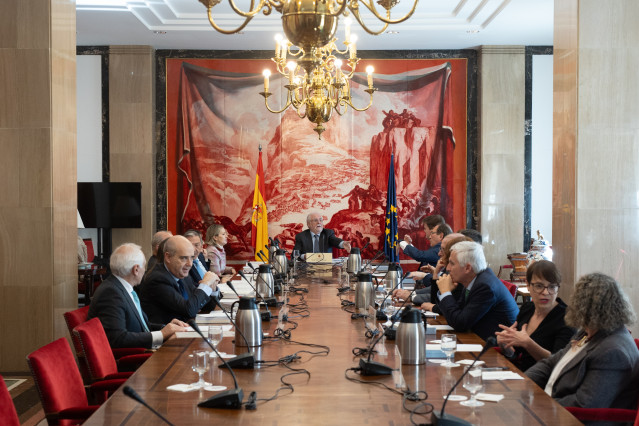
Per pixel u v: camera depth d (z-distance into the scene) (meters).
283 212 11.22
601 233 6.68
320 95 7.44
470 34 10.30
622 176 6.69
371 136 11.21
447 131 11.22
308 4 4.42
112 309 4.48
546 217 11.15
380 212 11.21
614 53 6.66
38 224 6.33
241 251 11.18
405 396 2.77
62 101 6.55
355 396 2.79
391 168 10.95
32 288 6.34
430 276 7.02
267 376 3.13
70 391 3.29
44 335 6.35
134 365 4.13
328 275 7.80
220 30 4.51
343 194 11.21
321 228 9.74
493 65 11.02
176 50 11.16
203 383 2.99
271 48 11.12
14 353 6.38
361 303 5.15
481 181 11.09
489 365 3.36
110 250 10.84
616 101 6.66
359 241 11.22
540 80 11.06
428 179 11.23
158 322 5.18
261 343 3.85
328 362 3.40
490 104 11.05
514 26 9.88
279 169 11.20
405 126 11.21
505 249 11.10
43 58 6.30
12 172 6.32
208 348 3.76
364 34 10.32
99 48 10.95
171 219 11.19
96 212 10.66
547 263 3.98
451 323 4.50
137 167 11.00
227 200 11.21
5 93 6.32
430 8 9.70
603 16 6.64
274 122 11.19
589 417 2.84
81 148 11.03
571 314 3.12
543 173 11.12
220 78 11.18
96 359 3.77
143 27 9.84
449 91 11.22
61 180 6.52
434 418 2.39
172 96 11.18
